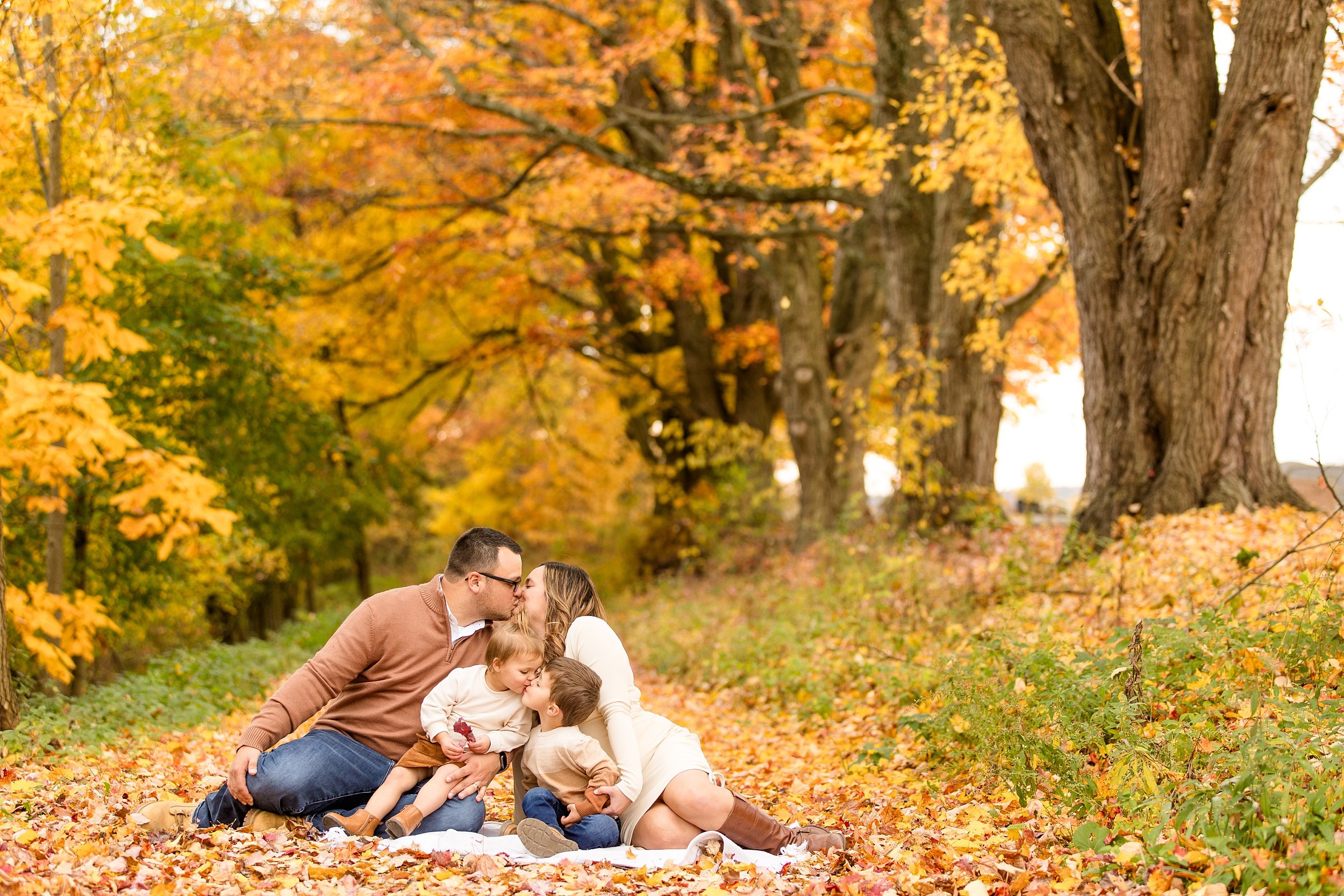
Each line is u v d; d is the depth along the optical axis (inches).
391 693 182.1
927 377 556.7
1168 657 205.8
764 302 912.3
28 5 302.8
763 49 713.6
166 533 426.0
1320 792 131.5
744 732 312.5
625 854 160.4
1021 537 394.3
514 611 174.4
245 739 172.2
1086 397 388.2
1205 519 338.6
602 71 658.8
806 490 737.6
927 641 335.0
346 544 904.3
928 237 587.5
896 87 584.1
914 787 210.1
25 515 409.7
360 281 928.9
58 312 328.8
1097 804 168.2
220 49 595.5
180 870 143.9
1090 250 378.9
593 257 906.7
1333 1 318.7
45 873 136.9
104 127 378.3
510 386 1187.3
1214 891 125.4
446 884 143.1
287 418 558.6
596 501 1161.4
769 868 155.3
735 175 653.3
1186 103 348.5
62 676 312.0
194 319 465.4
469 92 605.0
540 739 170.7
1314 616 198.7
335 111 698.2
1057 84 372.2
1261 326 348.5
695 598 657.6
